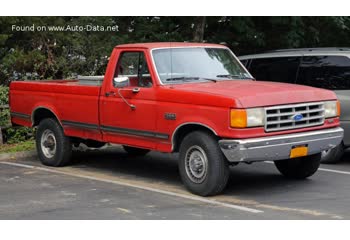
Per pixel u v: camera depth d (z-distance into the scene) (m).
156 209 7.15
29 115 10.56
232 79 8.73
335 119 8.22
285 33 15.33
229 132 7.21
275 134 7.45
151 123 8.22
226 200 7.59
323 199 7.62
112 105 8.80
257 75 10.89
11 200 7.70
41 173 9.58
